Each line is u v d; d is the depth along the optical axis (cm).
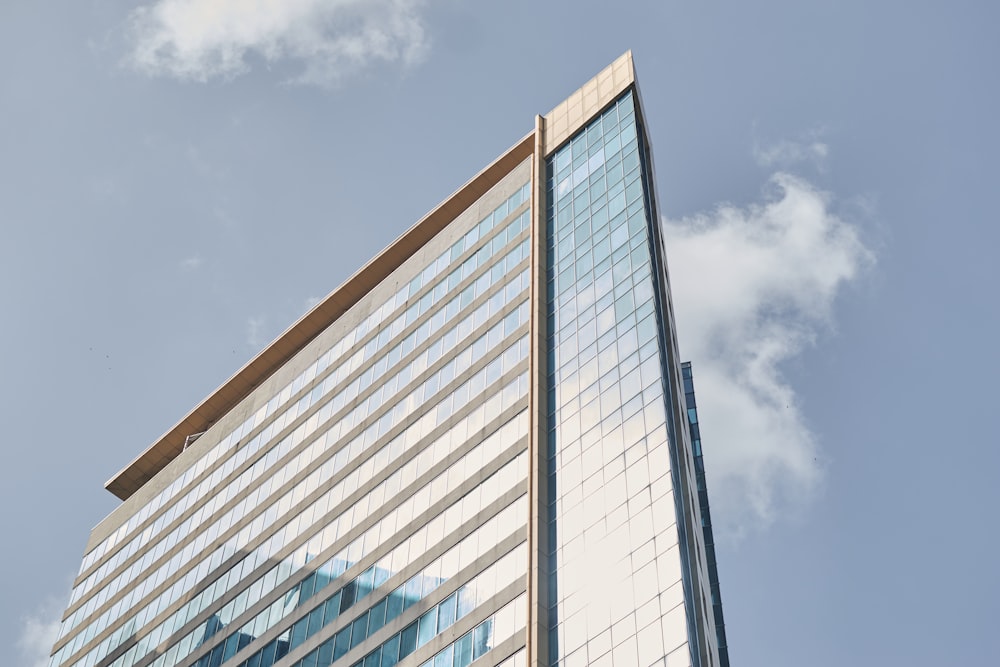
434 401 7575
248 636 7525
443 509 6706
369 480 7588
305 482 8262
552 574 5712
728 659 5719
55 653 9706
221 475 9419
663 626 5038
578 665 5225
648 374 6166
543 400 6638
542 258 7662
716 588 6038
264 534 8244
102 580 9994
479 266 8244
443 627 6031
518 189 8488
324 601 7100
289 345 10362
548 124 8988
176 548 9250
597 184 7888
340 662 6531
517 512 6122
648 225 7319
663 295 7119
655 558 5316
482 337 7600
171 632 8394
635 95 8350
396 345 8494
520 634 5512
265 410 9519
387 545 6944
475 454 6794
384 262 9769
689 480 5969
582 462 6088
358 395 8469
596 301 6975
